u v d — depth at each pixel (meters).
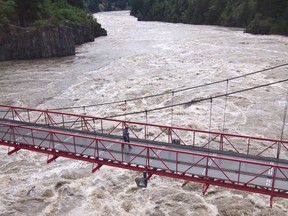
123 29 122.06
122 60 65.25
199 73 53.44
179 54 68.75
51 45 73.56
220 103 40.88
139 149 22.52
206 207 23.17
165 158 21.12
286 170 19.78
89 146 21.75
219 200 23.77
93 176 26.69
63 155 22.23
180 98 42.88
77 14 100.50
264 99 41.81
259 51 69.50
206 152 22.02
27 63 67.62
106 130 34.41
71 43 74.69
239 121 36.09
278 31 99.12
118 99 43.28
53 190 25.33
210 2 143.00
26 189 25.53
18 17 77.56
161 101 42.19
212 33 104.62
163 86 47.66
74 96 45.06
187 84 48.16
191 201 23.75
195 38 92.44
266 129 34.22
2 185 26.03
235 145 30.88
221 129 34.12
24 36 72.00
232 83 47.97
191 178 19.17
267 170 18.53
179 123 35.56
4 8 74.19
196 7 146.25
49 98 44.53
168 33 106.62
